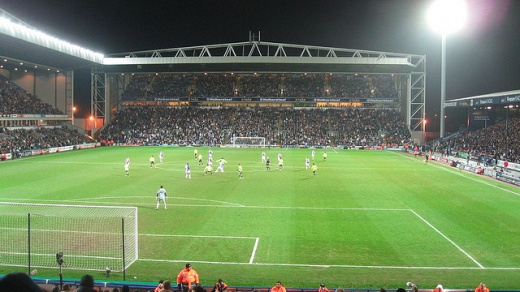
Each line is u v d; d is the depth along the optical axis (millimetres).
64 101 84562
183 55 84625
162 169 49469
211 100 91188
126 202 31172
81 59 73062
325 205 30828
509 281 17156
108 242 21766
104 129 88688
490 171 45938
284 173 47312
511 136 62594
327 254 20438
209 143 84688
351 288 16219
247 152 73125
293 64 83500
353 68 85938
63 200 31516
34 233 22969
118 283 15828
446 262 19406
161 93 93750
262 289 15188
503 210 29438
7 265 18562
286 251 20828
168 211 28656
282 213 28359
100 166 51625
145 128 89000
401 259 19781
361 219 26906
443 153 64500
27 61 73062
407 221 26438
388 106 94875
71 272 17891
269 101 90875
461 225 25531
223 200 32281
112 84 93188
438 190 37156
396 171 49750
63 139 75875
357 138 84812
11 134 67188
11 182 39312
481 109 78688
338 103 95625
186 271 15312
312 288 15453
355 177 44625
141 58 80688
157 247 21266
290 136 86250
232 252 20641
